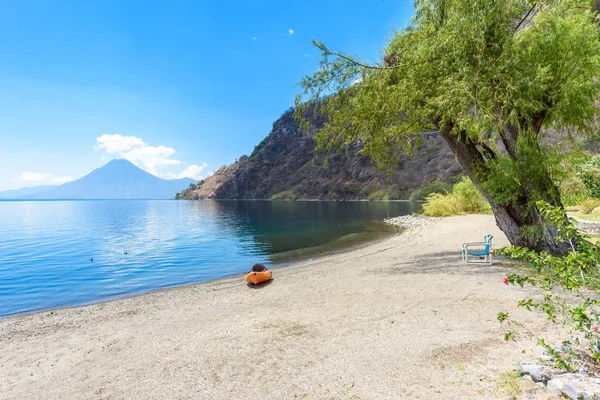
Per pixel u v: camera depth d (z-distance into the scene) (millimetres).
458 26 8648
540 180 9461
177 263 17516
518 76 8414
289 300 8336
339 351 4750
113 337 6801
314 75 11414
